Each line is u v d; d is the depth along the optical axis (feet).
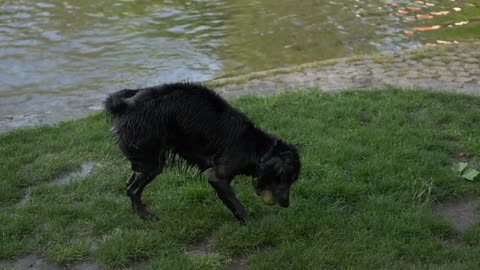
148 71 32.09
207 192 17.78
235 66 32.50
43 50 35.17
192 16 41.78
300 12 42.65
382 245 15.07
